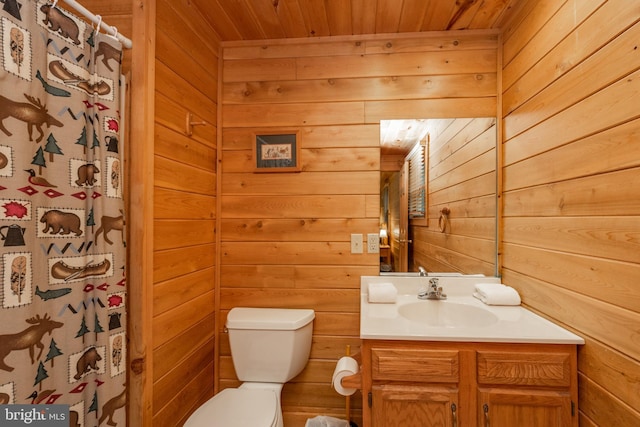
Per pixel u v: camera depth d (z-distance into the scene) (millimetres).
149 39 1165
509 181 1529
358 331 1700
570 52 1084
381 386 1136
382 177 1704
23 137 769
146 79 1148
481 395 1095
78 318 920
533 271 1319
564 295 1121
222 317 1771
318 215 1731
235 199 1774
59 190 869
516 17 1467
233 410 1276
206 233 1644
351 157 1715
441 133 1675
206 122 1634
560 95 1138
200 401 1570
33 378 788
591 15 983
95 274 971
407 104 1691
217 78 1759
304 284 1733
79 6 938
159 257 1236
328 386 1698
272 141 1752
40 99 813
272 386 1542
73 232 906
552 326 1155
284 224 1748
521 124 1416
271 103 1759
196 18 1512
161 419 1240
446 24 1591
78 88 919
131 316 1133
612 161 903
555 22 1170
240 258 1767
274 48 1760
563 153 1120
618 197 883
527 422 1080
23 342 765
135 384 1126
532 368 1074
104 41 1007
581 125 1028
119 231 1042
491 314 1312
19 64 760
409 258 1693
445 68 1672
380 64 1704
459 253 1662
